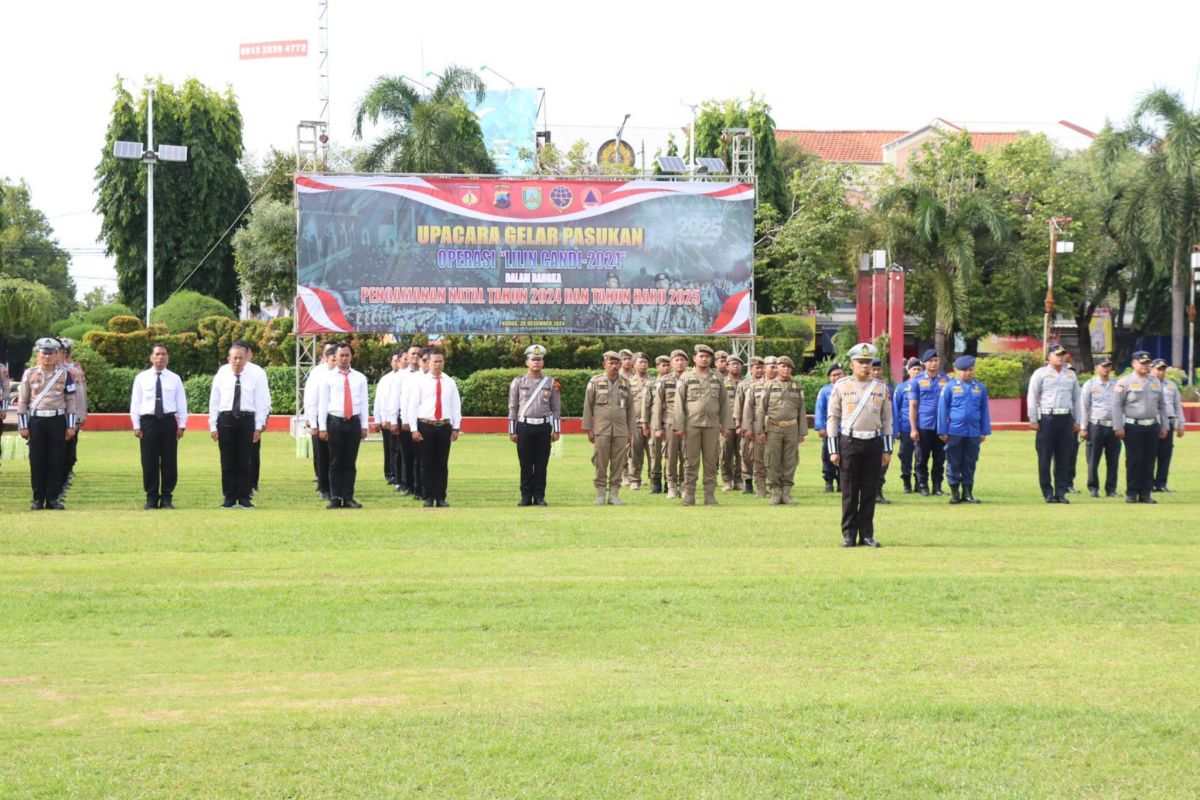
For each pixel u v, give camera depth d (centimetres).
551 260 3106
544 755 620
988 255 4856
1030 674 783
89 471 2270
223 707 704
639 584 1074
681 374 1791
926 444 2000
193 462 2523
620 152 5953
